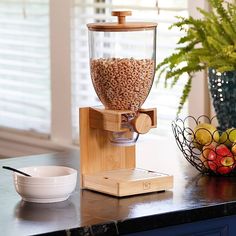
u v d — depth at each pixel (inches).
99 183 88.4
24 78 168.9
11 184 92.4
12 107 172.9
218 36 103.9
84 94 154.1
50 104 161.3
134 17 138.8
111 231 77.2
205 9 126.8
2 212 80.4
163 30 135.7
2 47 172.6
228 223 85.7
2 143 174.2
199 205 83.1
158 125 138.5
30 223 76.6
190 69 109.6
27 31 165.9
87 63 153.6
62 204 83.7
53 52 157.8
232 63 102.7
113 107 88.8
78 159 105.5
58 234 74.1
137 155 109.1
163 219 80.2
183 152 99.0
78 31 153.5
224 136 96.5
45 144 161.6
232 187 91.1
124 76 86.7
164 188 89.4
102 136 91.3
